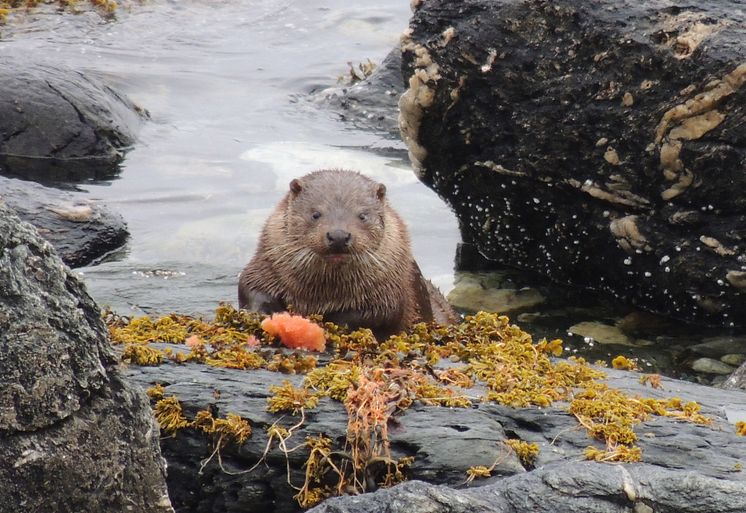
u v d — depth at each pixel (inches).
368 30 1185.4
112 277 647.1
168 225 730.2
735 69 558.6
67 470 290.5
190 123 924.0
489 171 664.4
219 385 383.2
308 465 358.9
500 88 638.5
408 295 520.4
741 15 581.3
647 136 591.5
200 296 618.2
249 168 828.6
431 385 389.7
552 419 375.2
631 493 322.7
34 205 700.0
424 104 665.0
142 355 399.2
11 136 828.0
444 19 654.5
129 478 303.4
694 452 360.8
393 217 527.2
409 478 354.9
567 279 676.7
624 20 595.5
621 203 617.6
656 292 629.6
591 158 616.7
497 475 349.1
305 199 502.9
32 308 289.7
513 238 687.7
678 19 584.7
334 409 371.6
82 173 812.0
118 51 1074.1
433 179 709.3
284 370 401.4
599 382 420.8
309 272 491.2
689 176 586.9
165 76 1015.0
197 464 369.1
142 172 817.5
